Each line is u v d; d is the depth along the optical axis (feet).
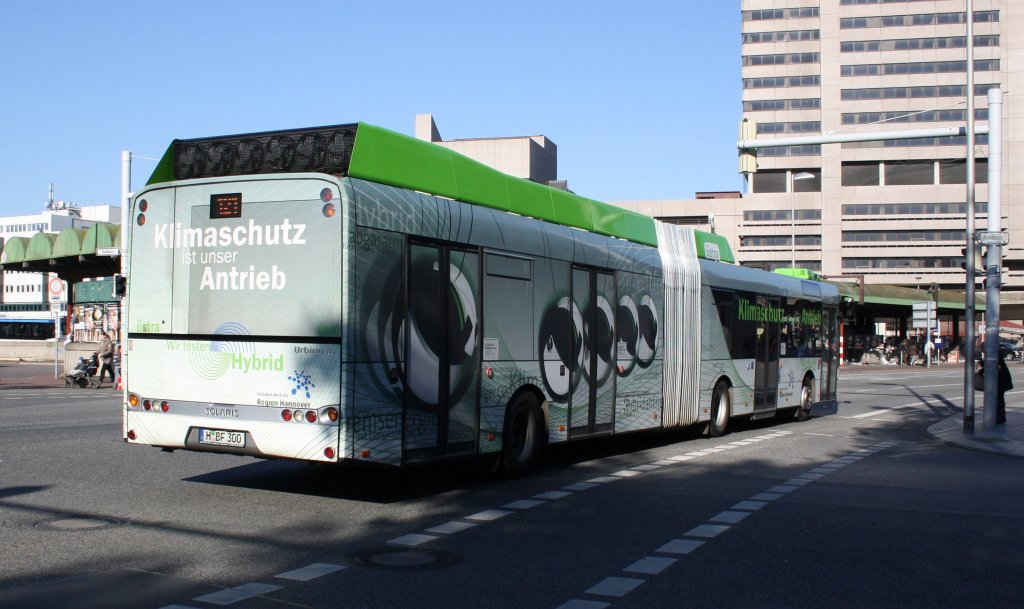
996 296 63.46
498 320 35.60
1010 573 23.36
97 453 42.45
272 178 29.89
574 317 41.01
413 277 31.19
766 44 363.76
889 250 357.20
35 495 31.55
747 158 65.21
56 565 22.12
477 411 34.24
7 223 490.90
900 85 353.51
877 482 39.37
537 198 39.68
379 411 29.55
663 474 40.45
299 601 19.57
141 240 32.14
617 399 44.50
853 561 24.41
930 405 94.22
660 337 49.06
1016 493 36.78
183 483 34.91
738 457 47.29
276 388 29.43
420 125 186.19
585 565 23.41
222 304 30.53
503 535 26.84
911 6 351.87
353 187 29.14
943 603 20.59
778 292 66.03
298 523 27.94
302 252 29.27
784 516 30.73
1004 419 68.39
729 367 57.67
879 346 253.24
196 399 30.86
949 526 29.45
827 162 360.28
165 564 22.47
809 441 56.95
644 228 49.08
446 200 33.42
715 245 58.03
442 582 21.40
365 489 34.73
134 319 32.17
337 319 28.55
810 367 71.67
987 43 344.90
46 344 171.73
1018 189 342.44
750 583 21.99
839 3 358.23
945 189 352.90
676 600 20.43
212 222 30.83
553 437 39.22
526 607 19.65
